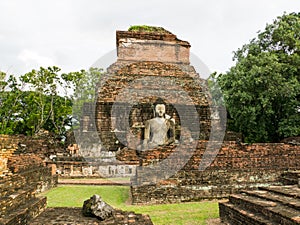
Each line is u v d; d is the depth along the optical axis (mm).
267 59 18562
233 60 22766
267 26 21391
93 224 6094
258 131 18984
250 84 18125
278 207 6250
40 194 11500
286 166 11555
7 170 9305
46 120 30062
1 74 30578
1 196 6379
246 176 10875
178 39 21031
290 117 18312
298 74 18984
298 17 21406
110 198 10773
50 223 6152
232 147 11125
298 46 19453
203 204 9609
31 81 30250
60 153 18844
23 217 6238
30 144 18234
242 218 6660
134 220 6391
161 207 9227
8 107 30953
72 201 10234
